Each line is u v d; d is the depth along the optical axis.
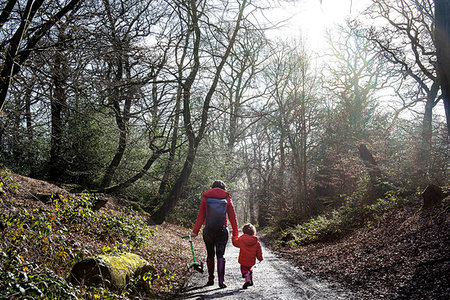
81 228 6.94
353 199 12.58
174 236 15.20
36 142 13.56
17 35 6.13
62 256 4.55
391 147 13.05
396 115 18.56
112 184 19.47
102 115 10.92
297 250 11.24
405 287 4.54
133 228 8.39
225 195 5.64
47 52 7.54
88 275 3.98
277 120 22.62
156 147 17.77
